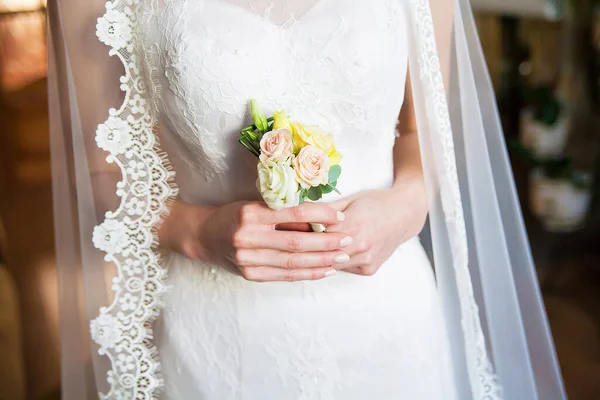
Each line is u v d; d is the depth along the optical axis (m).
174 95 1.28
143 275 1.33
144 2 1.30
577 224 3.85
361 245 1.22
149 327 1.36
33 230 4.60
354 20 1.24
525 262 1.48
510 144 4.13
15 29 5.60
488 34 4.30
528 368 1.43
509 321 1.43
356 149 1.33
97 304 1.33
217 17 1.25
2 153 5.61
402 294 1.35
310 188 1.12
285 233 1.18
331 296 1.30
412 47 1.35
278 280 1.20
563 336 3.20
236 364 1.31
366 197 1.30
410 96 1.49
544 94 3.92
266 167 1.09
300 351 1.29
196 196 1.39
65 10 1.32
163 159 1.34
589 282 3.62
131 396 1.32
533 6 4.05
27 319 3.22
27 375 3.07
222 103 1.25
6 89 5.66
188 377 1.33
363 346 1.31
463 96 1.44
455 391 1.44
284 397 1.30
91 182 1.35
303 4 1.25
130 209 1.31
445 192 1.37
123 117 1.32
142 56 1.31
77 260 1.41
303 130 1.12
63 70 1.34
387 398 1.33
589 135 3.98
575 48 4.02
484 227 1.45
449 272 1.40
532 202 3.94
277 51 1.25
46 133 5.74
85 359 1.41
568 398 2.73
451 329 1.42
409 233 1.35
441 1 1.44
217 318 1.31
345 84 1.25
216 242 1.24
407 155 1.51
